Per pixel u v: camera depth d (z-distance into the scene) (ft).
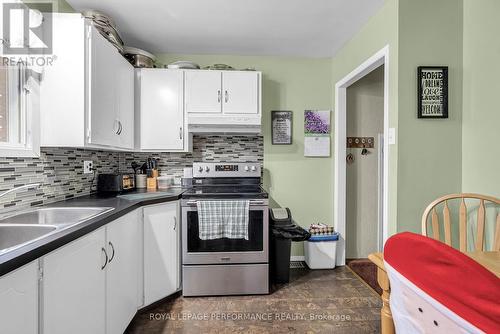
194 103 8.25
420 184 5.95
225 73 8.33
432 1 5.89
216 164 8.90
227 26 7.47
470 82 5.78
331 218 9.89
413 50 5.85
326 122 9.77
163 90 8.18
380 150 10.09
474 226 5.76
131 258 5.82
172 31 7.73
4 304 2.56
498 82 5.21
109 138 6.23
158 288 6.77
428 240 1.53
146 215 6.47
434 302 1.48
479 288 1.30
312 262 9.16
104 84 5.94
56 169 5.93
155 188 8.60
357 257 10.21
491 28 5.31
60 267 3.39
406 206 5.93
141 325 6.08
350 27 7.54
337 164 9.46
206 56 9.43
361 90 10.03
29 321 2.88
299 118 9.75
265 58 9.61
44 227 4.05
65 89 5.22
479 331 1.28
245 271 7.36
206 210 7.07
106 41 6.03
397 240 1.74
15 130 4.91
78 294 3.79
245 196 7.36
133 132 7.87
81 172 6.86
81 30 5.23
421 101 5.88
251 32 7.82
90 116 5.33
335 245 9.19
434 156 5.95
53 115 5.23
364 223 10.18
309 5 6.48
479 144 5.60
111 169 8.45
